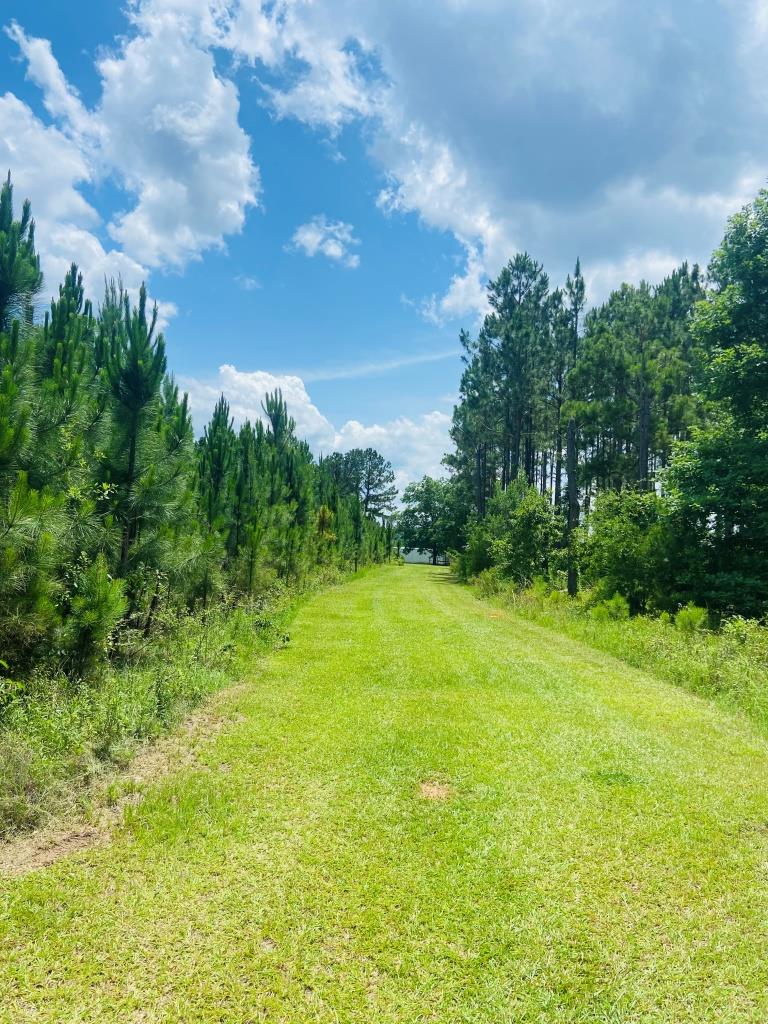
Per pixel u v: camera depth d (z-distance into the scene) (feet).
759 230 40.52
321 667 28.27
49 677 18.60
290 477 67.67
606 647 33.99
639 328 81.66
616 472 88.33
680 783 15.53
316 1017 7.91
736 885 11.05
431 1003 8.18
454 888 10.75
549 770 16.24
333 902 10.25
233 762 16.28
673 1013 8.15
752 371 38.75
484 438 110.83
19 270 20.51
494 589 66.59
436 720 20.44
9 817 12.30
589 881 11.08
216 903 10.13
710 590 37.73
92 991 8.23
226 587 37.78
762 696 21.97
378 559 140.77
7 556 16.19
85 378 23.67
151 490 25.22
